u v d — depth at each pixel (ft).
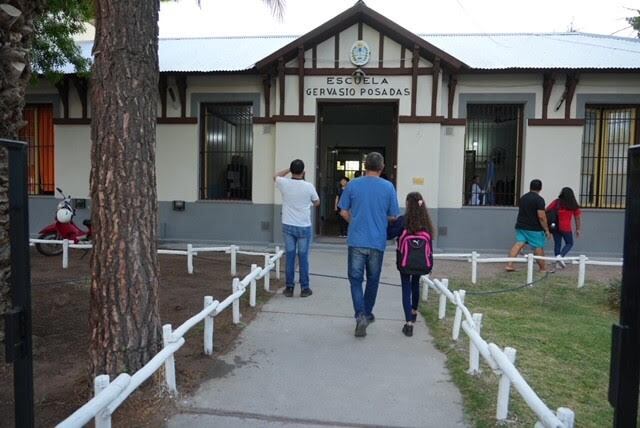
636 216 6.29
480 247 39.55
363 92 38.06
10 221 6.95
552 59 39.68
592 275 30.63
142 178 12.46
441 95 38.73
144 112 12.48
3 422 11.62
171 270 29.09
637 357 6.28
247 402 12.71
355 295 17.94
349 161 54.95
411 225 18.06
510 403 12.78
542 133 38.88
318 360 15.67
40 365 14.85
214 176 42.78
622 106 39.40
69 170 43.50
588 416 12.48
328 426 11.61
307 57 38.24
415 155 37.78
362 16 37.32
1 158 14.98
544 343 17.90
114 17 12.12
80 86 42.55
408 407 12.59
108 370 12.14
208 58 43.50
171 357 12.69
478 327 14.55
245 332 18.20
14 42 15.70
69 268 29.12
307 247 23.40
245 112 42.32
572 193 32.53
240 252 29.43
